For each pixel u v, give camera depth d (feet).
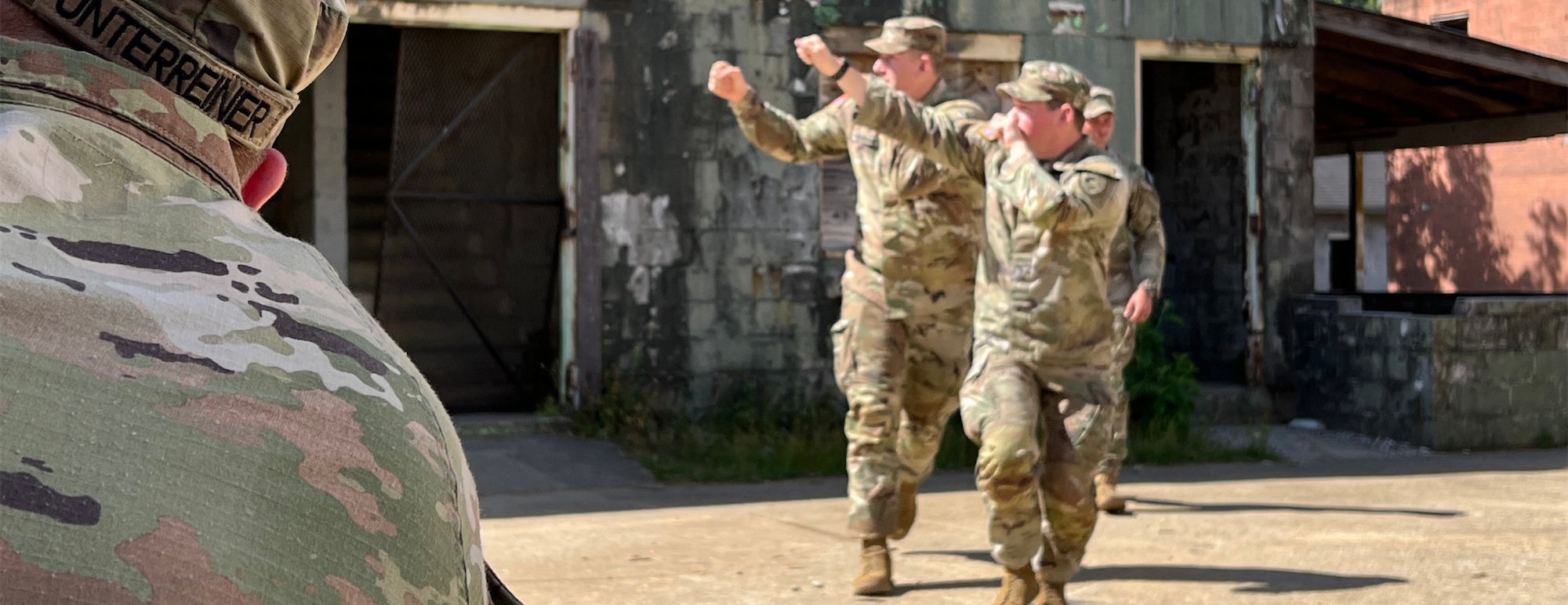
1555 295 44.09
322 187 36.58
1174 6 36.40
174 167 2.16
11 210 1.85
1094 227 13.82
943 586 16.47
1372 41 39.60
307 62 2.47
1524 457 33.17
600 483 27.22
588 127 31.60
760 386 32.78
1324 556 18.49
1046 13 35.27
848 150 16.83
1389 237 79.20
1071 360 13.97
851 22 33.50
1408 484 27.35
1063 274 13.88
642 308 32.04
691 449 29.71
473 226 32.09
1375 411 35.47
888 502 15.83
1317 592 15.92
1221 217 40.68
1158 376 33.88
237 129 2.34
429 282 31.94
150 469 1.65
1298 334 37.65
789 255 33.06
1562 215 69.77
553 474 27.58
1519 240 71.87
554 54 32.45
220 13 2.27
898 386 16.11
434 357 32.07
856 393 15.98
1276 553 18.71
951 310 16.31
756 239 32.83
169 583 1.58
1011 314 13.98
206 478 1.69
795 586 16.37
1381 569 17.42
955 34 34.47
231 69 2.29
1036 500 13.83
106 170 2.03
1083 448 13.89
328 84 36.55
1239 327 39.75
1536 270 71.00
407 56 31.17
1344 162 95.61
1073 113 14.26
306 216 37.52
